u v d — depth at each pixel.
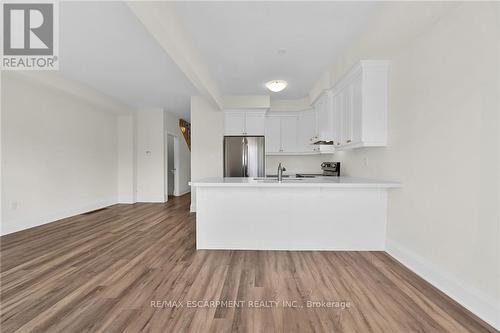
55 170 4.48
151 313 1.75
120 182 6.45
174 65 3.64
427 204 2.23
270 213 3.04
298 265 2.57
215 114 5.32
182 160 8.21
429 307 1.83
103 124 5.84
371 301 1.91
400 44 2.48
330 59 3.49
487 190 1.66
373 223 2.98
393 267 2.51
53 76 3.98
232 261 2.67
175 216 4.90
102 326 1.62
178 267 2.52
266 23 2.58
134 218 4.72
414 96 2.40
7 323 1.64
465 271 1.83
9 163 3.68
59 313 1.75
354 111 3.09
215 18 2.48
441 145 2.07
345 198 2.99
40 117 4.16
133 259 2.73
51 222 4.39
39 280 2.24
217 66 3.73
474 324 1.64
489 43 1.64
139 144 6.65
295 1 2.23
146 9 1.78
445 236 2.03
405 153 2.55
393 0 2.19
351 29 2.71
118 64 3.60
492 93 1.62
